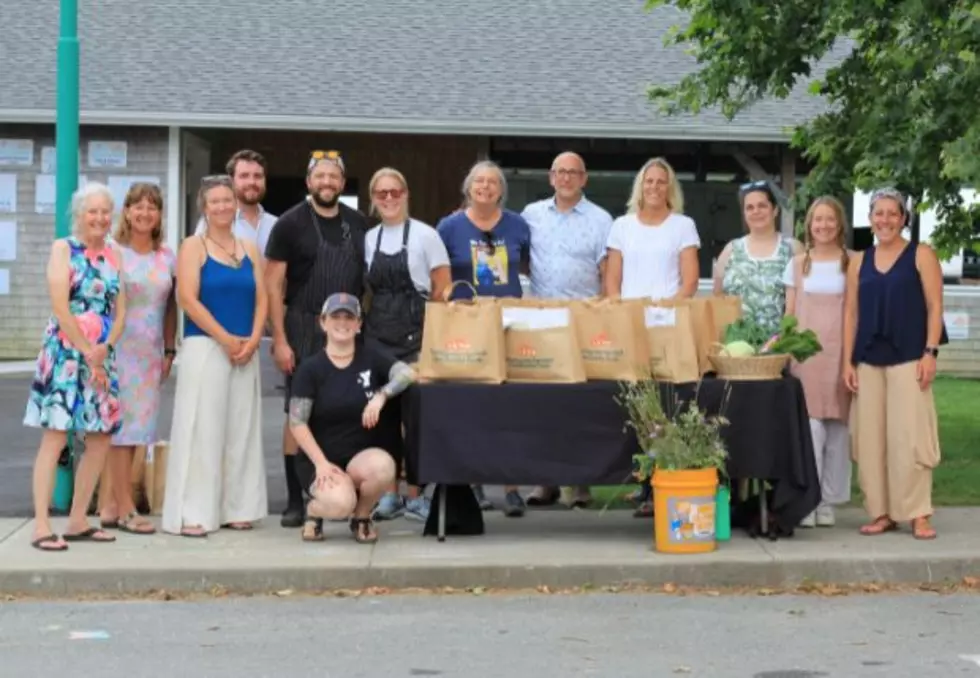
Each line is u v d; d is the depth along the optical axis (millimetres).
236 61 19984
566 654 6281
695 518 7988
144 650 6371
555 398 8219
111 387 8156
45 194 19172
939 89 9531
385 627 6812
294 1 21469
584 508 9617
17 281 19234
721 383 8312
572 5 21844
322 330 8711
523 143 20656
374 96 19562
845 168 11141
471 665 6102
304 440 8188
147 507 9250
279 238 8711
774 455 8305
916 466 8414
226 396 8602
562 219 9445
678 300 8398
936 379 18984
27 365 18516
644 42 21141
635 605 7316
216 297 8508
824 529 8805
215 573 7602
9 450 12039
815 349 8414
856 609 7215
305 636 6625
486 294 9141
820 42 10438
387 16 21281
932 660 6160
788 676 5918
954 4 9211
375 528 8789
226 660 6188
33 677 5910
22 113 18578
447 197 21812
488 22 21328
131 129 19219
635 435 8258
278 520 9133
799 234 11219
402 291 8852
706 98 11570
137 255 8539
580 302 8359
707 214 20422
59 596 7531
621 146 20469
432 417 8188
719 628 6777
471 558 7871
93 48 19953
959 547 8156
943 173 8898
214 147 21703
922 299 8469
